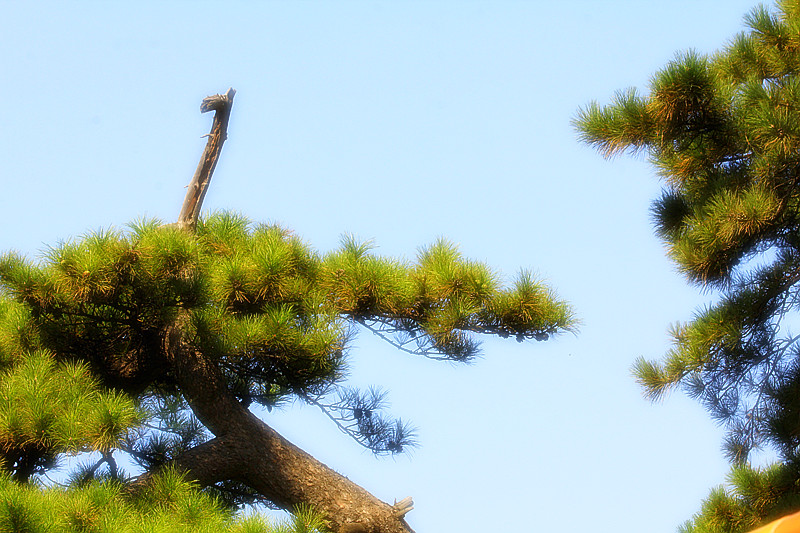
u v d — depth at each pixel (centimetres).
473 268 2519
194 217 2691
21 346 2436
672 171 2948
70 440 1958
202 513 2017
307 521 2005
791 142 2453
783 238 2864
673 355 2750
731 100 2600
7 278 2291
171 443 2786
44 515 1739
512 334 2566
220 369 2594
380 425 2809
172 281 2328
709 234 2667
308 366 2681
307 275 2720
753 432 2791
